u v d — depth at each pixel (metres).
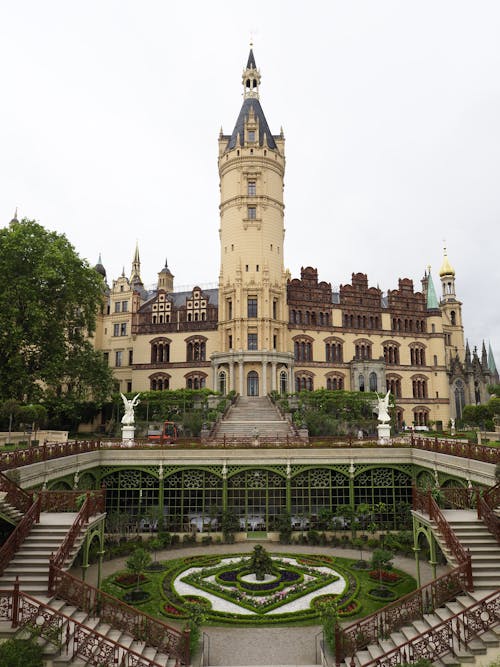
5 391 46.25
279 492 39.66
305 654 20.95
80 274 51.62
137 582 28.06
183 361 76.31
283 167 80.38
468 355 92.31
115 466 38.53
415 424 82.00
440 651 17.20
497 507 24.36
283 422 53.84
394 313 84.31
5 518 22.56
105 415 71.75
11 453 27.22
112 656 16.83
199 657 19.81
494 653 17.05
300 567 31.27
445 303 98.25
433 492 26.08
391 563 31.64
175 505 38.91
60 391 51.97
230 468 38.84
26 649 15.37
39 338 48.34
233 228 76.56
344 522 39.16
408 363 83.50
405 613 20.31
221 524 37.81
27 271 48.47
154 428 56.28
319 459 39.06
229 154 78.31
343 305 81.44
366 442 40.91
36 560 20.94
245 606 25.23
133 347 78.44
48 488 30.83
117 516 37.00
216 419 54.16
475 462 30.00
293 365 74.88
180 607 25.00
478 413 61.50
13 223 51.09
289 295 79.06
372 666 17.84
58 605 19.09
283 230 79.25
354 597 26.06
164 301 78.88
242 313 73.19
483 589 19.81
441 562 32.56
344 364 79.19
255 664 20.19
